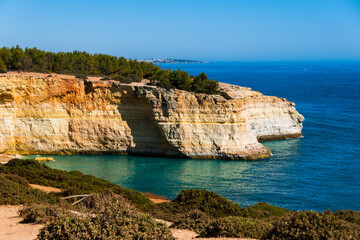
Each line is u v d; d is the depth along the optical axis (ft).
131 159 228.43
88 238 57.41
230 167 210.59
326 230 59.11
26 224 73.77
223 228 70.95
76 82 232.73
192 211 84.28
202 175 193.98
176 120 231.91
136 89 232.73
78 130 235.40
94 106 236.63
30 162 154.71
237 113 236.63
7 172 140.36
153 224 63.05
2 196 89.61
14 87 222.48
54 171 154.51
